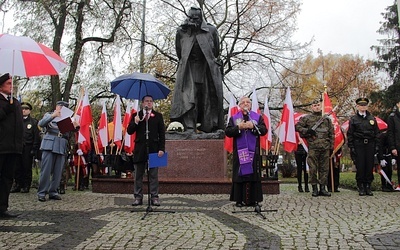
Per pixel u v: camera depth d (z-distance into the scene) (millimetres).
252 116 8055
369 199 9703
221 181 10734
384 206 8453
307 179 12039
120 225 6430
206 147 11445
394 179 18328
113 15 19500
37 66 7305
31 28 17781
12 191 11844
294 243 5199
